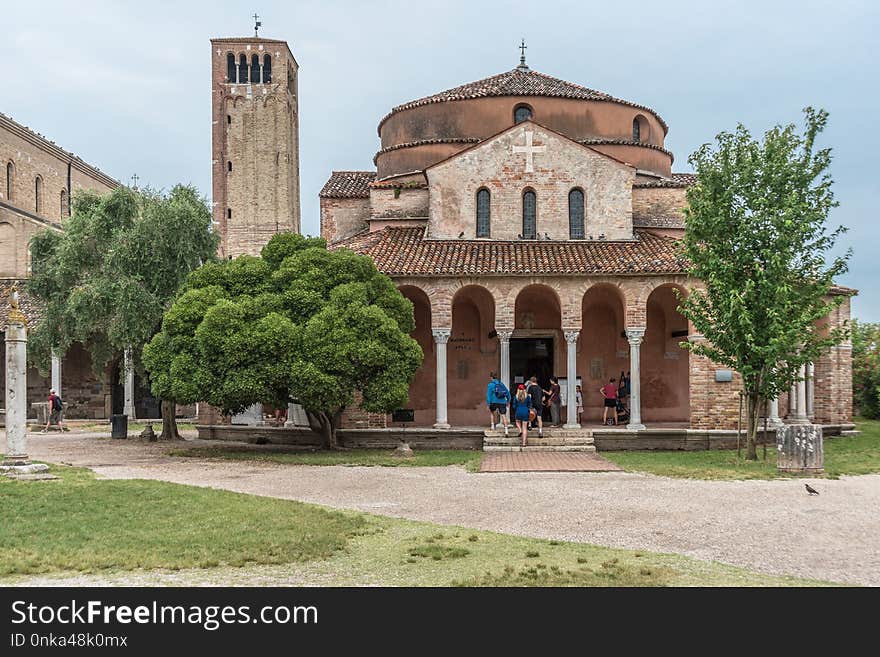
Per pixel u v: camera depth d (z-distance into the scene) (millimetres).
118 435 36156
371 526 14625
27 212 57938
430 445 30781
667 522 14867
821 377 35469
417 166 38188
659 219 36250
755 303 24500
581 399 32719
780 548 12719
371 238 35594
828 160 24703
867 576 11047
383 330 26938
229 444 33094
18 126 58625
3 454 26953
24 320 21438
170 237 34750
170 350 27969
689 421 33125
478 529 14438
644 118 39312
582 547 12859
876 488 18984
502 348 30875
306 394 26109
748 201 25000
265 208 78625
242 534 13625
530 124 34188
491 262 31328
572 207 34188
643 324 30562
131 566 11570
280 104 79000
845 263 24875
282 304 27547
